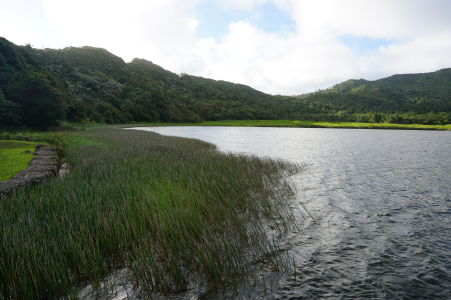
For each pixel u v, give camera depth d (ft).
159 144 71.97
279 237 21.67
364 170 51.62
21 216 19.66
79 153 53.21
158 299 13.84
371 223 24.98
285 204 30.01
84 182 29.19
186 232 18.92
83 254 15.60
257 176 39.34
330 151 83.71
